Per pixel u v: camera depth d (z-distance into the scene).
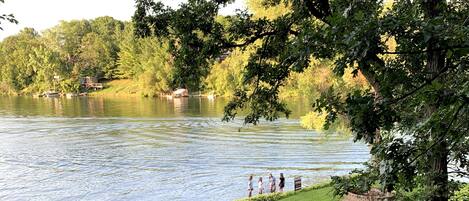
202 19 9.88
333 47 4.57
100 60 137.25
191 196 28.86
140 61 126.38
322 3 8.38
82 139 52.03
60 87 131.88
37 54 136.25
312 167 35.75
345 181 6.13
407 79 4.93
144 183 32.03
